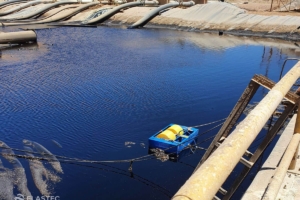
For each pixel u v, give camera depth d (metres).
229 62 27.17
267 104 2.26
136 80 21.33
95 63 26.28
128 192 9.69
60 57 28.64
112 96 18.12
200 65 25.89
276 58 28.86
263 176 4.65
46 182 9.87
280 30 42.25
